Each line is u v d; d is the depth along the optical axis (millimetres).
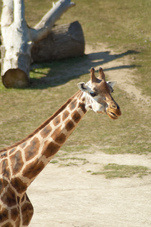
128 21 60188
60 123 7051
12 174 7227
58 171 18203
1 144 23031
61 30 46688
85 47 51500
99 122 28625
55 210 12438
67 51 46938
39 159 7098
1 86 38031
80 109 6914
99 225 10609
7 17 42438
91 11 64250
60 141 7078
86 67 43906
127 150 22125
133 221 11195
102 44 52344
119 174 17172
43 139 7113
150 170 17812
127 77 39250
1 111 30719
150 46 50125
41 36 44219
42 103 32812
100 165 19062
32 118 29047
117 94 34531
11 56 37312
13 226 7090
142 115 29703
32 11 63656
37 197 14141
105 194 14352
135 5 65438
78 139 24891
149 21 59188
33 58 45781
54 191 14977
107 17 61938
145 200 13453
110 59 46000
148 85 36938
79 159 20234
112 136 25250
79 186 15648
